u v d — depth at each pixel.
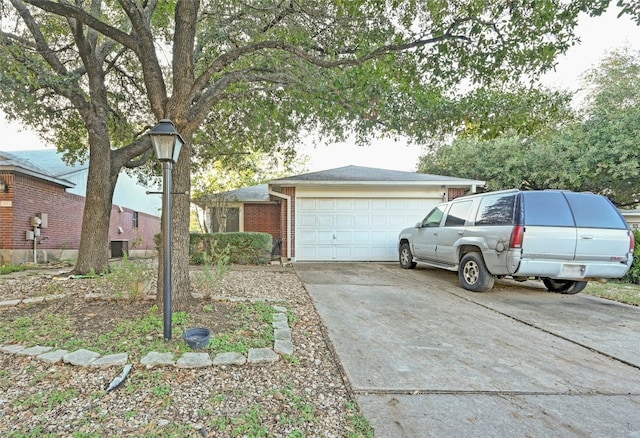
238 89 7.00
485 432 2.01
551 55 4.36
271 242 9.73
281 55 5.48
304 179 9.88
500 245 5.24
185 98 3.96
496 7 4.10
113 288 4.86
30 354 2.82
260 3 4.79
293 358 2.93
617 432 2.03
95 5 6.77
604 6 3.74
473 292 5.90
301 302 4.97
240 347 3.02
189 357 2.77
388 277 7.37
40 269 8.26
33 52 6.61
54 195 11.05
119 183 15.42
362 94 5.76
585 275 5.08
